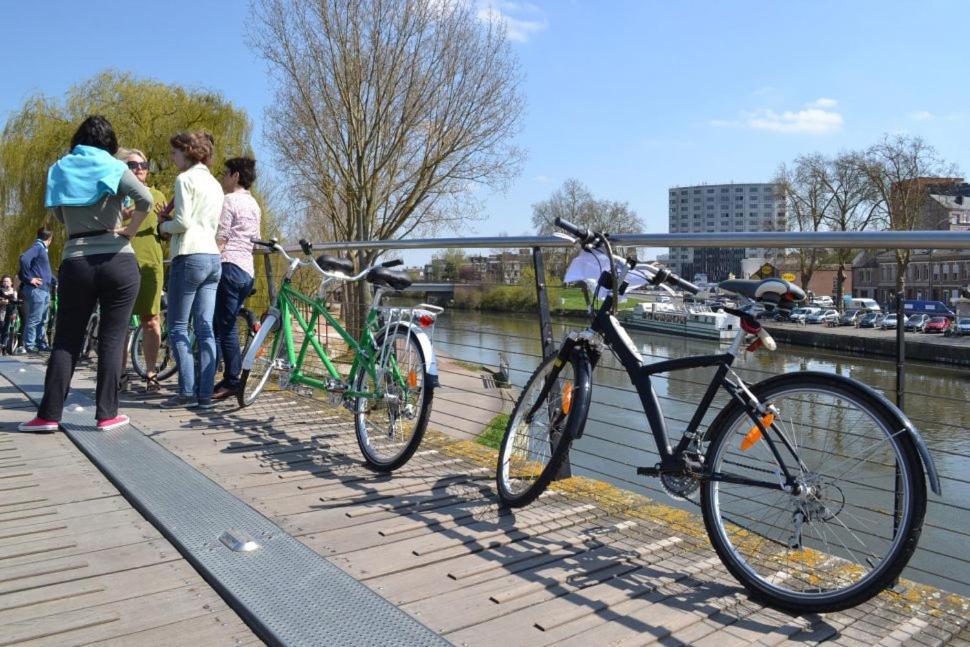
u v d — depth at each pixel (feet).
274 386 18.07
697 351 8.71
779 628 7.04
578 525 9.71
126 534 9.04
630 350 9.09
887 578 6.77
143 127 65.92
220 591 7.46
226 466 11.93
